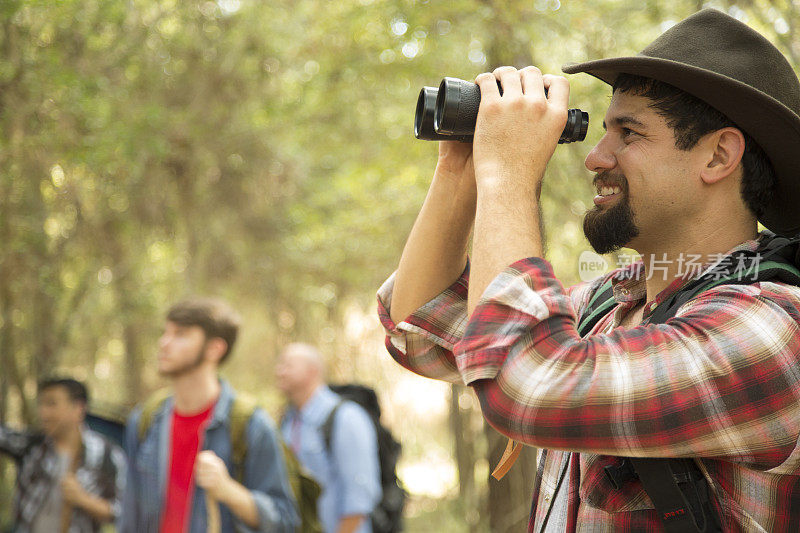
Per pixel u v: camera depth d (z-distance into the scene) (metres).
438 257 1.36
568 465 1.25
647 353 1.03
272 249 8.12
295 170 8.12
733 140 1.15
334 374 8.62
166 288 8.64
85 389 4.75
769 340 1.02
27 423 6.19
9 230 5.57
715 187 1.17
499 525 5.64
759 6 4.04
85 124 5.50
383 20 5.66
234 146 7.57
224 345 3.53
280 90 7.63
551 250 5.44
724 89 1.11
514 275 1.06
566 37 5.24
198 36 7.02
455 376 1.40
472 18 5.10
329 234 8.16
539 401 1.02
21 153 5.44
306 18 7.07
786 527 1.03
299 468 3.46
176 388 3.50
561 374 1.02
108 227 6.88
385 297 1.45
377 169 7.07
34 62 5.01
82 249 6.70
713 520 1.06
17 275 5.95
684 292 1.17
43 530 4.59
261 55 7.29
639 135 1.19
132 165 6.08
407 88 6.42
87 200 6.64
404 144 6.58
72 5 5.30
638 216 1.19
